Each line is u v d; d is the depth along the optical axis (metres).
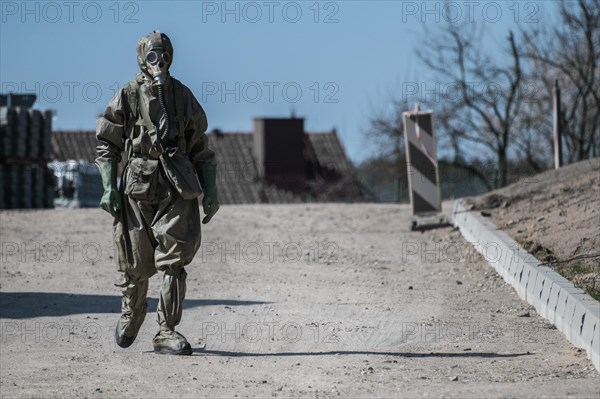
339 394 18.36
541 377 19.45
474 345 23.34
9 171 68.88
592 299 22.97
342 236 43.97
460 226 43.03
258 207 54.34
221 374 20.41
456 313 27.69
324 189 113.75
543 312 26.67
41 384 19.53
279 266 37.34
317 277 34.88
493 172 83.12
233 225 47.59
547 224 35.62
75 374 20.48
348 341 24.17
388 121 96.38
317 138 130.75
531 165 82.12
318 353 22.75
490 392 17.91
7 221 49.53
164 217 22.16
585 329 21.66
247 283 33.78
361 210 51.72
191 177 22.12
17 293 31.92
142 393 18.69
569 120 79.25
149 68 22.22
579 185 41.25
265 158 123.50
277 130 124.38
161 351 22.73
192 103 22.66
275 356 22.45
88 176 82.50
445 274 34.84
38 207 71.56
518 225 37.25
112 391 18.84
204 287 32.97
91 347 23.83
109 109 22.34
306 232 45.25
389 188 98.56
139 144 22.16
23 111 69.81
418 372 20.31
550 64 78.62
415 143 45.53
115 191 22.38
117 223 22.55
